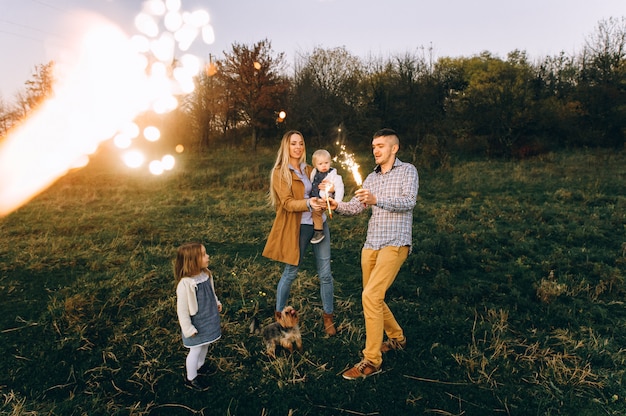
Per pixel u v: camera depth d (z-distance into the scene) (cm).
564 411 275
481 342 365
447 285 491
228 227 847
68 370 329
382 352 349
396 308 437
